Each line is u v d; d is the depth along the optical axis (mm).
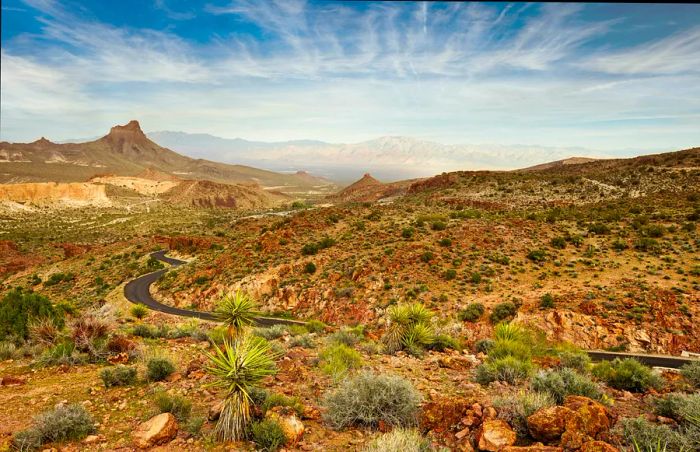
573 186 115000
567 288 40656
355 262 56094
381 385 7395
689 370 10695
